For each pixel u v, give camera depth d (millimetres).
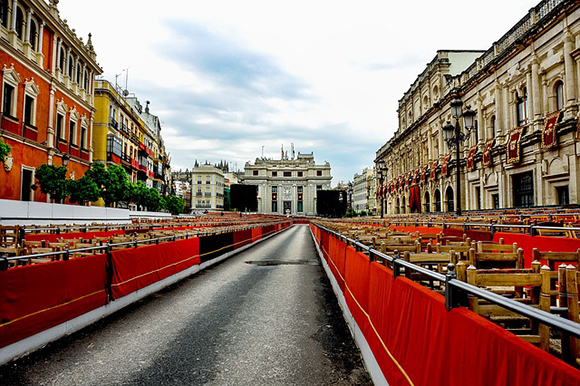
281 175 131750
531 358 1594
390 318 3756
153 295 8562
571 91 19766
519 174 25344
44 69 25516
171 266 9992
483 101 30469
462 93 33812
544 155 22047
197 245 12242
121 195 29078
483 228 12883
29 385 4070
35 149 24703
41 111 25469
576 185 19312
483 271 3027
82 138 32625
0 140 17438
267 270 12469
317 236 21875
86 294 6262
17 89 22719
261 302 7930
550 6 22141
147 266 8586
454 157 35000
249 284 9914
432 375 2598
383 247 5441
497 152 27375
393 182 57844
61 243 7316
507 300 1916
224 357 4918
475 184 31625
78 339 5570
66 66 29062
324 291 9156
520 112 25672
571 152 19812
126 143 45969
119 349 5168
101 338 5613
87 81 33188
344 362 4828
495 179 28125
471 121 17328
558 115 20719
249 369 4559
